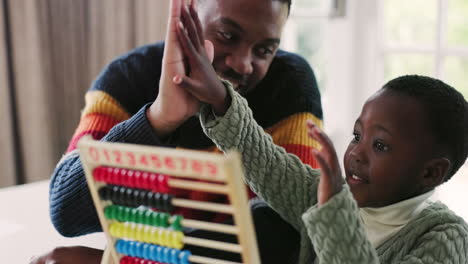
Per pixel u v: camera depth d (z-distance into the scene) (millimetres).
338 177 751
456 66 2193
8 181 2402
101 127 1225
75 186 1051
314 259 989
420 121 889
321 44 2559
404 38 2303
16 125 2467
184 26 870
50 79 2510
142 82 1292
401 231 923
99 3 2438
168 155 656
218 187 706
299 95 1272
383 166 896
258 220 1027
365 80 2357
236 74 1112
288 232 1024
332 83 2428
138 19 2393
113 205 805
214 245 758
